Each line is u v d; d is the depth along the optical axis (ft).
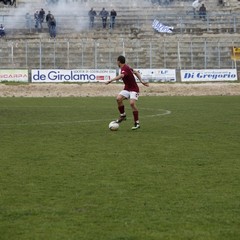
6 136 156.66
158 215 78.54
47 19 492.54
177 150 130.41
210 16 518.78
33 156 122.83
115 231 72.18
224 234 70.90
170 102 291.99
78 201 85.35
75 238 69.62
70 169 108.47
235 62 456.45
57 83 402.72
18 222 75.51
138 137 153.38
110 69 427.74
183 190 91.61
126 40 475.31
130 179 99.50
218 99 313.53
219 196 87.97
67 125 185.78
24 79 418.31
